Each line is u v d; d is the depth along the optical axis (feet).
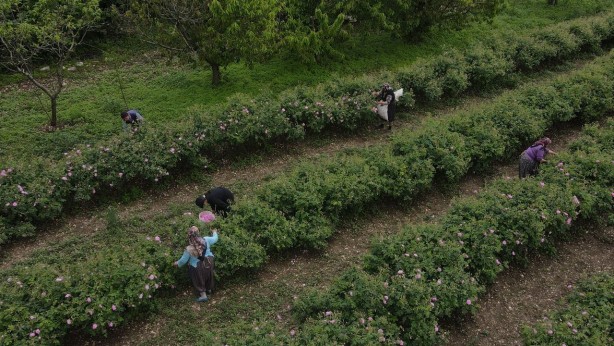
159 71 59.36
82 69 60.03
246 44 49.83
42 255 31.24
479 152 41.27
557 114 48.32
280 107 44.91
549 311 29.09
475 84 57.47
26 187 34.06
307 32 57.00
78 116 47.80
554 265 33.17
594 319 26.94
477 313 29.14
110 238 32.99
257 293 29.50
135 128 39.96
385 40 67.77
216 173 40.81
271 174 40.81
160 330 26.99
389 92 46.42
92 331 25.54
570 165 38.22
